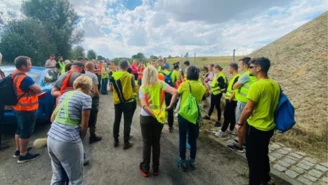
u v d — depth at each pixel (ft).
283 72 30.83
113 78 12.83
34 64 74.13
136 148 13.84
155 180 10.34
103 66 34.55
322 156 13.15
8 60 68.69
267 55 40.29
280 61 34.88
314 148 14.25
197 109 10.85
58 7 102.99
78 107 7.45
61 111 7.50
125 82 12.69
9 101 10.51
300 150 13.97
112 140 15.10
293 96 23.59
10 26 74.79
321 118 18.24
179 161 11.54
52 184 7.84
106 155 12.73
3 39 68.03
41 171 10.61
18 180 9.80
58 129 7.28
